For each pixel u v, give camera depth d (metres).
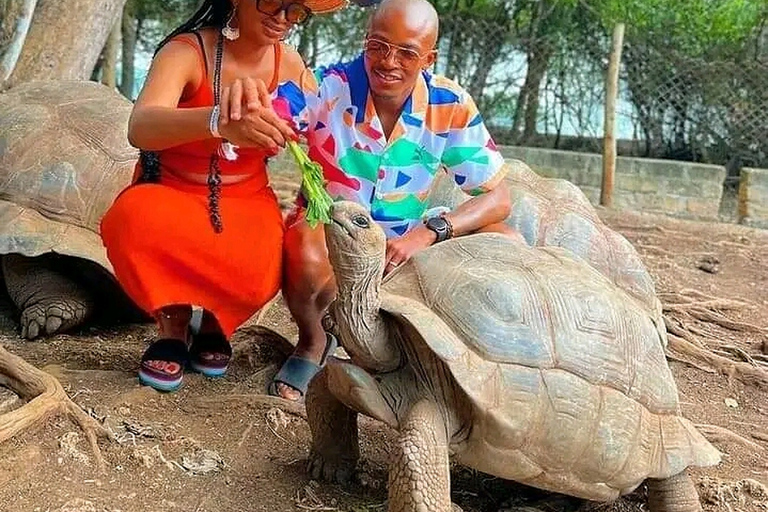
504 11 10.48
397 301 2.39
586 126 10.46
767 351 4.79
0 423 2.66
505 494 2.84
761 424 3.81
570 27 10.32
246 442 2.92
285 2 2.86
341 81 2.95
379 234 2.32
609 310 2.56
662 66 10.22
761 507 2.91
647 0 10.20
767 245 7.64
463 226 2.93
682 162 9.75
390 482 2.29
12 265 3.84
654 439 2.54
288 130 2.45
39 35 5.81
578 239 3.93
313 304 3.23
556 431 2.34
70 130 4.00
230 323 3.11
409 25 2.71
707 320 5.32
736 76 10.06
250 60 3.00
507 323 2.38
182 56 2.90
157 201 2.95
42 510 2.41
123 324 4.07
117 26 9.14
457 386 2.31
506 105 10.55
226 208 3.04
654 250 6.94
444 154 3.02
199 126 2.57
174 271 3.00
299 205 3.27
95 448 2.72
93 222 3.80
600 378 2.44
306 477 2.73
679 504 2.64
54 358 3.49
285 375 3.27
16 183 3.79
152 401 3.11
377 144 2.95
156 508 2.48
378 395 2.36
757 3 10.35
